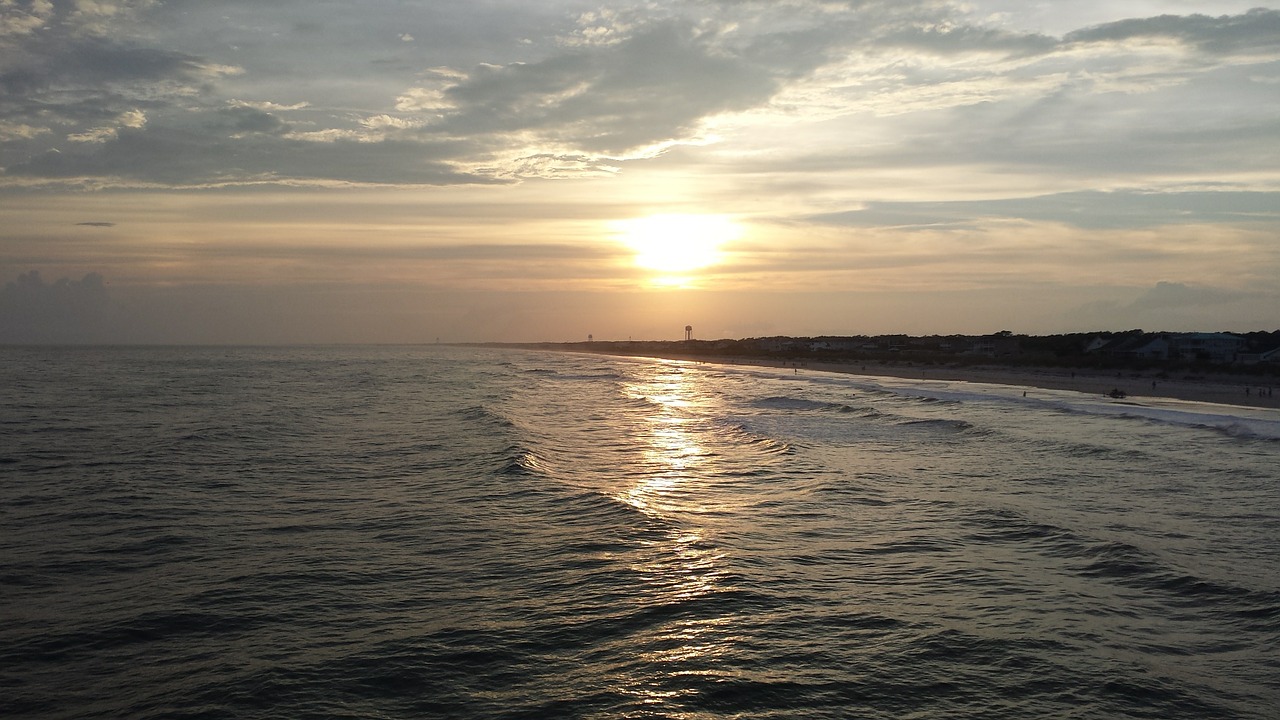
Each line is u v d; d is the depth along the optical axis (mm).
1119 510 18469
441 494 20062
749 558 14344
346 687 9211
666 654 10055
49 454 26484
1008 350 139375
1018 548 15180
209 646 10414
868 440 32188
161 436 31406
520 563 14000
